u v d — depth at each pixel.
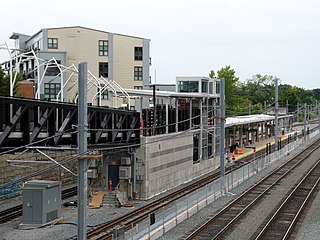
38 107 19.39
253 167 48.44
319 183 42.75
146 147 34.84
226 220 27.52
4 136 17.02
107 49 61.22
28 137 18.64
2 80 41.66
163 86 71.69
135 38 62.97
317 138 97.81
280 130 109.81
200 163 48.69
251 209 31.03
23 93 47.22
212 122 55.38
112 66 61.50
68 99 56.88
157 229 23.50
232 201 33.22
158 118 46.38
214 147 54.22
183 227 25.52
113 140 27.62
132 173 34.84
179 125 48.47
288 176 47.34
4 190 32.31
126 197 34.00
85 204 16.92
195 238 23.44
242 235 24.19
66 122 20.88
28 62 58.84
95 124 24.67
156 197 36.12
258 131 89.44
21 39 68.88
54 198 26.78
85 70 16.44
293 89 152.25
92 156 16.50
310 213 29.97
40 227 25.69
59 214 27.39
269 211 30.39
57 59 57.97
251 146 80.12
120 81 62.22
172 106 50.75
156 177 36.91
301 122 146.75
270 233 24.69
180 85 53.12
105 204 32.19
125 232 23.03
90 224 26.64
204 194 31.98
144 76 63.47
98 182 35.38
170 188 39.91
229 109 95.81
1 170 31.83
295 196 36.06
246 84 157.62
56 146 20.69
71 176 39.62
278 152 62.09
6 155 32.31
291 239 23.62
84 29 59.62
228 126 59.84
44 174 35.97
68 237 23.80
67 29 59.19
